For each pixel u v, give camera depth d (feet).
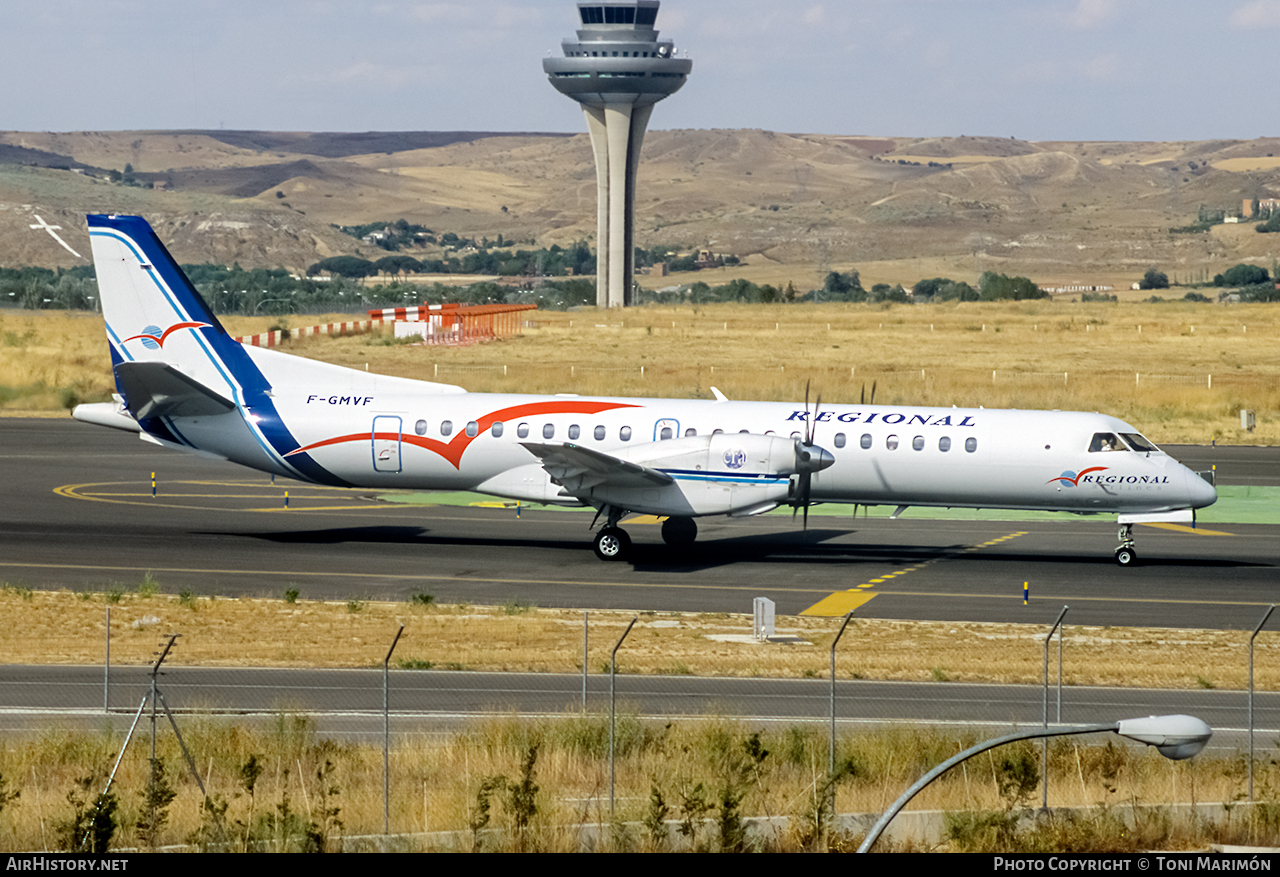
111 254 504.02
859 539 529.45
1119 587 440.04
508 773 244.22
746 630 374.43
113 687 303.48
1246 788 246.27
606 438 484.74
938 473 476.95
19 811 218.79
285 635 357.82
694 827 219.20
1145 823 226.79
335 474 502.79
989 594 427.33
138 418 498.28
